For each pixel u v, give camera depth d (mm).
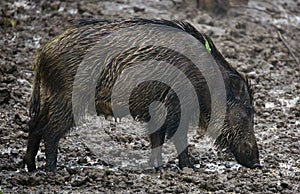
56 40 28219
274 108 38031
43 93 28328
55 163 28516
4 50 42406
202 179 28062
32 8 49875
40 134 28375
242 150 30375
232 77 30016
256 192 27438
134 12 50188
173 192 26578
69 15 48625
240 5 53656
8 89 37406
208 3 51500
